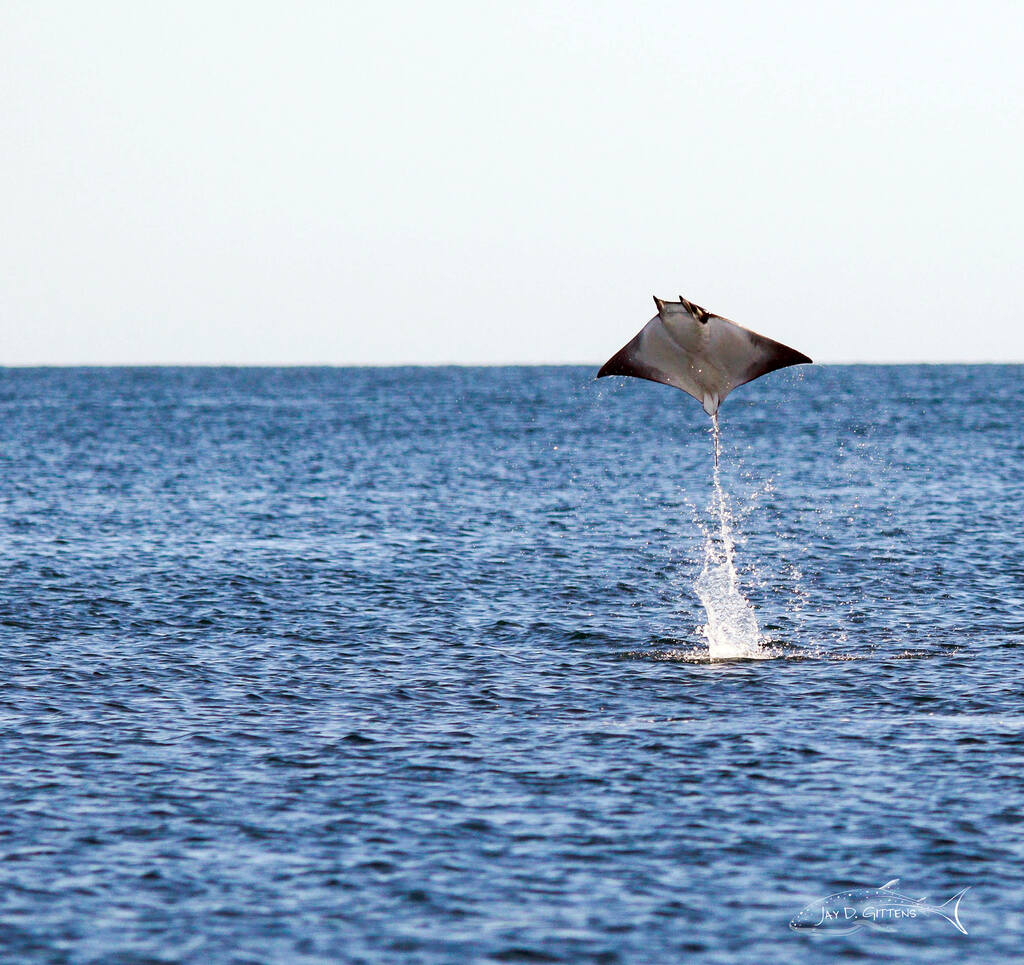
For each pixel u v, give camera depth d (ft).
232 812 163.94
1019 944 129.49
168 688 228.43
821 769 179.93
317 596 326.03
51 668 242.99
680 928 132.67
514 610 308.81
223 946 128.77
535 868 146.92
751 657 255.91
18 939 129.80
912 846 152.25
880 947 128.98
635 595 331.16
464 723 205.77
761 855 150.20
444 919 134.62
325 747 191.93
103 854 150.51
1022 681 229.04
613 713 211.20
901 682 230.48
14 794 169.78
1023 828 156.97
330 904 138.00
